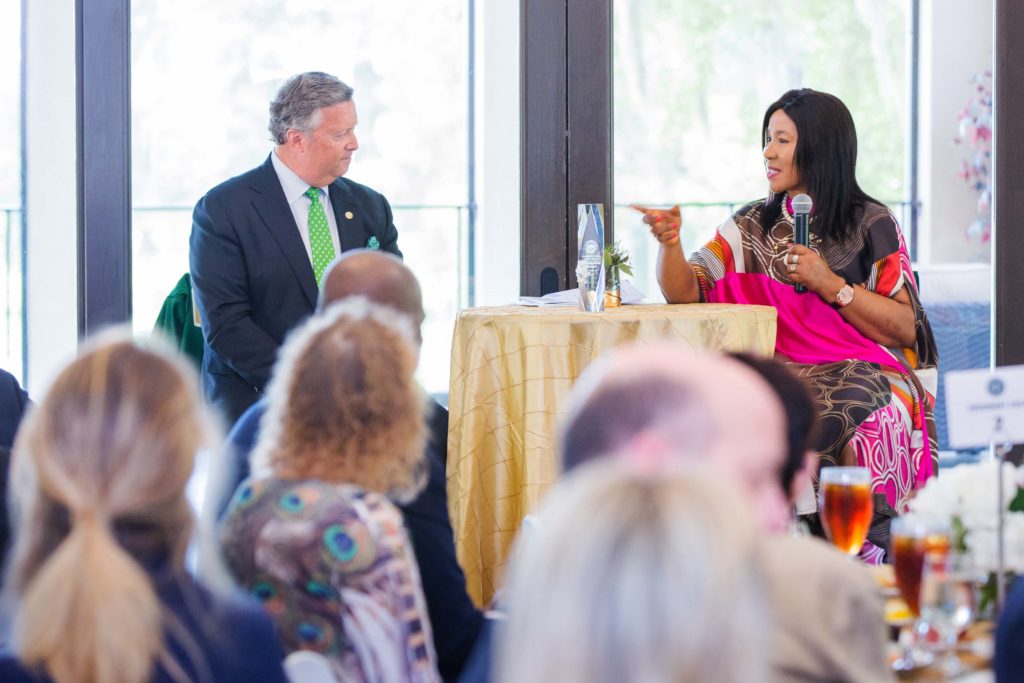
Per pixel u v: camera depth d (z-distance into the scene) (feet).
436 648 8.70
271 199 16.29
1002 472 7.58
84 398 5.44
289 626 7.16
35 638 5.10
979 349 18.99
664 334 14.37
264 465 7.46
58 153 17.63
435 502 8.78
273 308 16.25
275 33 17.94
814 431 7.48
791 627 5.71
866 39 18.52
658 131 18.43
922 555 7.28
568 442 4.76
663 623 3.30
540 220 18.43
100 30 17.56
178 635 5.31
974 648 7.17
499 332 14.21
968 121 18.78
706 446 4.68
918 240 18.94
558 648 3.38
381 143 18.26
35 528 5.44
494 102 18.29
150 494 5.41
